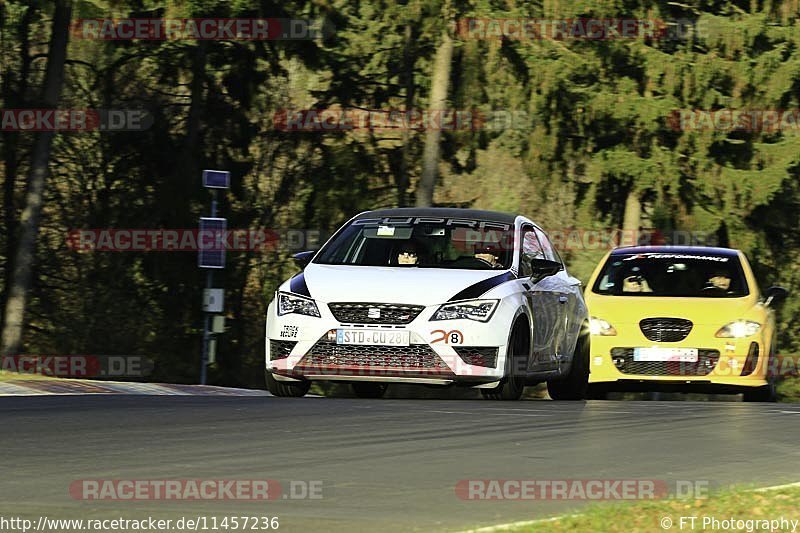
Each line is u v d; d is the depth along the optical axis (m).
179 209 120.69
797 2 130.25
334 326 46.53
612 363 59.28
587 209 130.25
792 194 133.00
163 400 45.38
